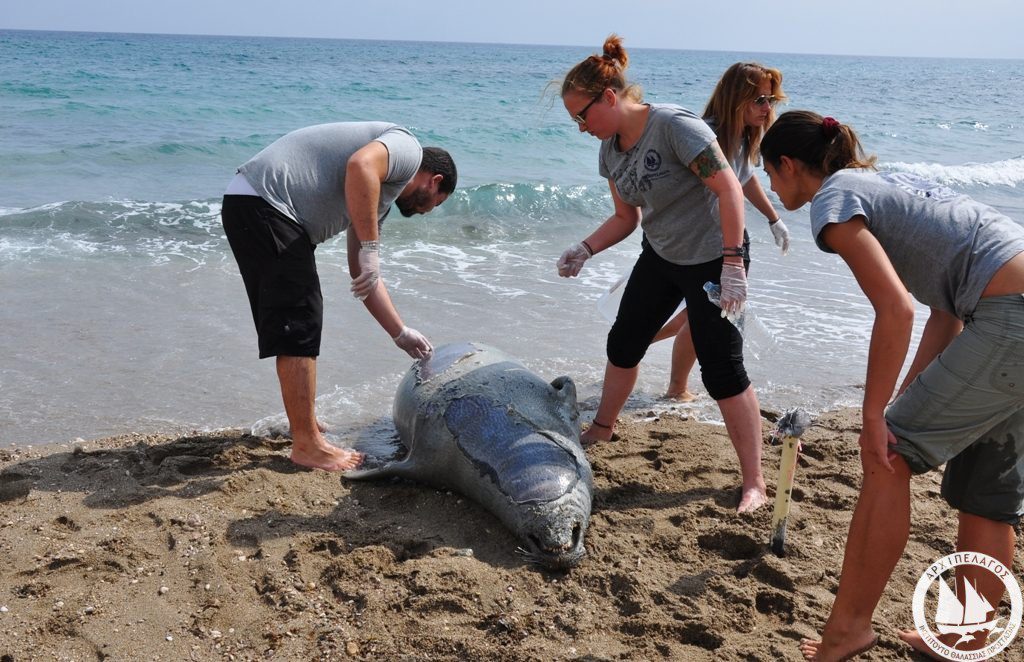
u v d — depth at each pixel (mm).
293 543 3961
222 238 9625
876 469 2939
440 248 10055
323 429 5438
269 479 4566
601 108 4184
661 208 4324
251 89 28078
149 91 25250
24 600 3471
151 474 4633
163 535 4000
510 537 4145
